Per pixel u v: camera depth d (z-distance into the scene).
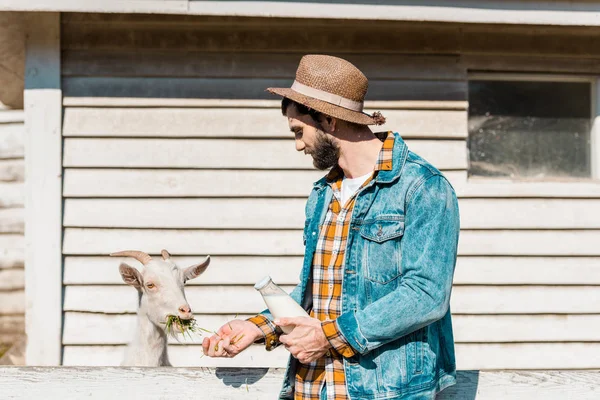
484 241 5.62
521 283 5.61
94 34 5.57
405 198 2.55
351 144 2.69
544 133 5.80
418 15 5.11
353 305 2.56
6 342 8.89
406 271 2.50
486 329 5.57
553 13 5.18
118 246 5.52
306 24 5.61
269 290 2.60
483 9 5.15
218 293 5.55
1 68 6.60
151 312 4.35
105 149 5.54
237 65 5.63
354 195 2.65
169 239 5.55
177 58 5.61
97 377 2.92
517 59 5.73
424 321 2.44
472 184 5.64
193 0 4.96
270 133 5.62
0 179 8.98
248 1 5.00
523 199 5.66
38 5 4.93
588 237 5.68
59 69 5.49
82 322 5.45
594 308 5.64
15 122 8.98
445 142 5.66
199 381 2.91
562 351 5.61
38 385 2.91
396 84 5.66
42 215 5.44
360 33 5.67
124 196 5.54
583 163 5.81
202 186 5.58
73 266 5.48
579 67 5.77
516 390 2.91
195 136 5.60
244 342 2.66
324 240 2.70
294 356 2.58
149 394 2.91
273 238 5.59
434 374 2.56
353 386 2.52
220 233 5.58
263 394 2.89
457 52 5.70
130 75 5.59
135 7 4.95
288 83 5.65
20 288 8.95
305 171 5.62
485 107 5.79
